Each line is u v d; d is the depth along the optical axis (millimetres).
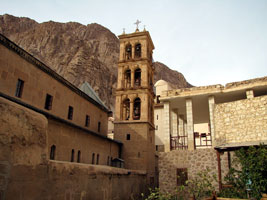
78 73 77000
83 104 26953
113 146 29547
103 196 13680
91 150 24047
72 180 10086
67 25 127750
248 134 17516
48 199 8164
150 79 35875
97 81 80000
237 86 20656
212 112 20281
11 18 116500
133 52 34625
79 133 22031
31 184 7195
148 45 36188
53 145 17922
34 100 18875
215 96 22062
